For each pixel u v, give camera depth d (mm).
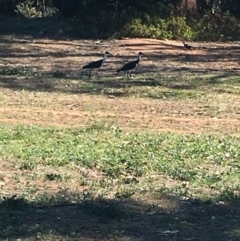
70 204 10852
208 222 10141
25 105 21812
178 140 16781
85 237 9180
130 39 50719
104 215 10250
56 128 18234
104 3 54969
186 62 36406
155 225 9906
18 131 17500
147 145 16047
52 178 12797
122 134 17484
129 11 54219
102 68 32594
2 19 59156
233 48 46312
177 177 13141
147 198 11492
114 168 13594
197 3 58562
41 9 69062
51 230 9359
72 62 35688
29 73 29500
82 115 20516
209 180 12906
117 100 23266
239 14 60469
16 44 45812
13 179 12719
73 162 14219
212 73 30953
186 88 26062
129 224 9906
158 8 53656
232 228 9812
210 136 17609
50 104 22094
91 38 51969
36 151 15031
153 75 29859
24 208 10578
